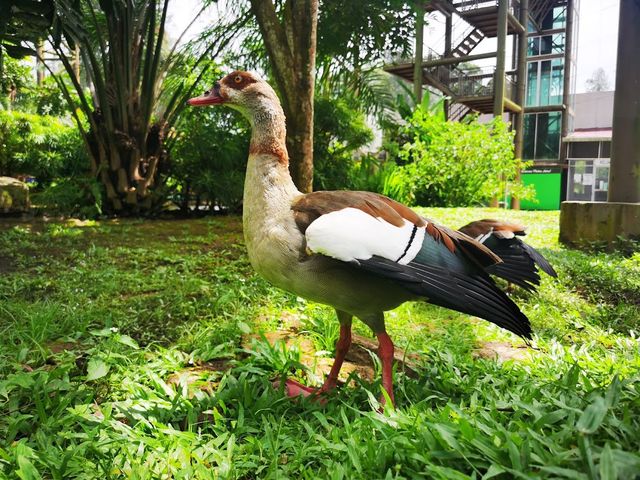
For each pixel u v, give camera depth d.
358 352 0.82
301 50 1.55
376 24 2.33
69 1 1.25
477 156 3.21
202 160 2.63
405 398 0.64
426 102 3.76
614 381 0.48
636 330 1.00
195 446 0.51
